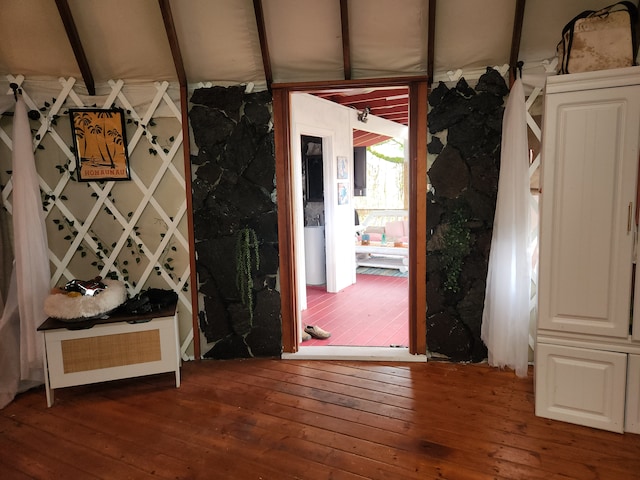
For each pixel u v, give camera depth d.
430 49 2.43
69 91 2.58
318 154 4.83
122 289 2.51
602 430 1.96
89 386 2.53
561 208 1.93
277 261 2.77
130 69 2.57
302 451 1.85
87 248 2.74
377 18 2.37
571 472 1.68
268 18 2.40
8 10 2.26
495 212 2.52
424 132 2.58
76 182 2.66
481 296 2.62
